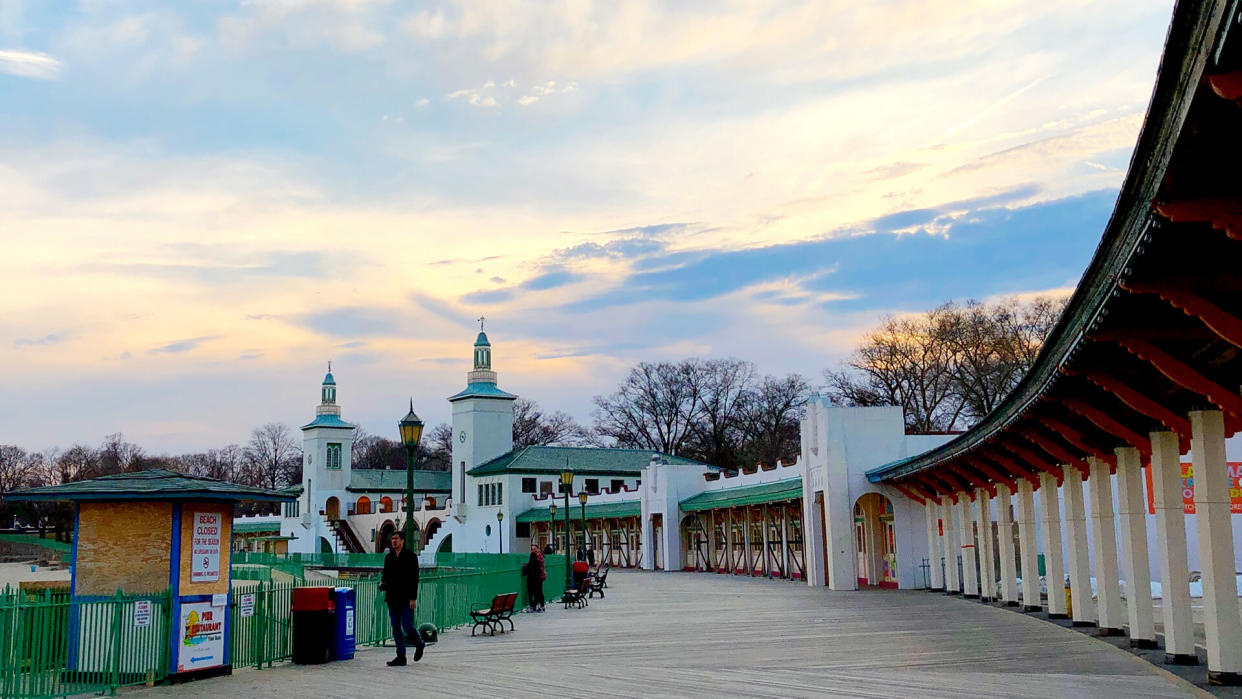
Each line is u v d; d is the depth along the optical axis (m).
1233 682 13.64
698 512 63.25
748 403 107.81
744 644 20.12
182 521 15.12
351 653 17.89
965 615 25.95
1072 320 12.94
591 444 127.62
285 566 59.00
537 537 84.56
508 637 22.53
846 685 14.32
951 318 76.19
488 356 94.56
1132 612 18.25
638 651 19.20
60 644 13.78
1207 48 5.83
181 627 14.92
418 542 96.62
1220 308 9.73
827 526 39.50
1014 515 38.44
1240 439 29.66
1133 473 18.39
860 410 39.72
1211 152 7.15
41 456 138.12
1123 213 8.95
